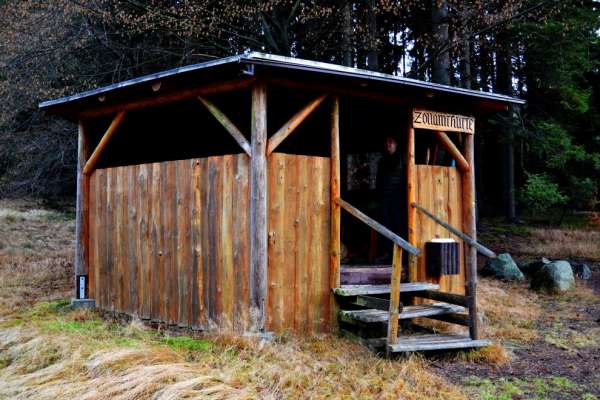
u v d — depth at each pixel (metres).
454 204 7.29
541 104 15.64
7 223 14.37
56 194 17.47
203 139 9.82
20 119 14.47
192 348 5.17
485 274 11.80
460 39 12.55
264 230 5.66
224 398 3.99
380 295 6.70
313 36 13.78
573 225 18.78
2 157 14.91
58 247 13.05
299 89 6.11
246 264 5.80
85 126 7.86
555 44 13.66
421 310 5.95
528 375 5.26
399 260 5.48
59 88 13.48
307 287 6.06
